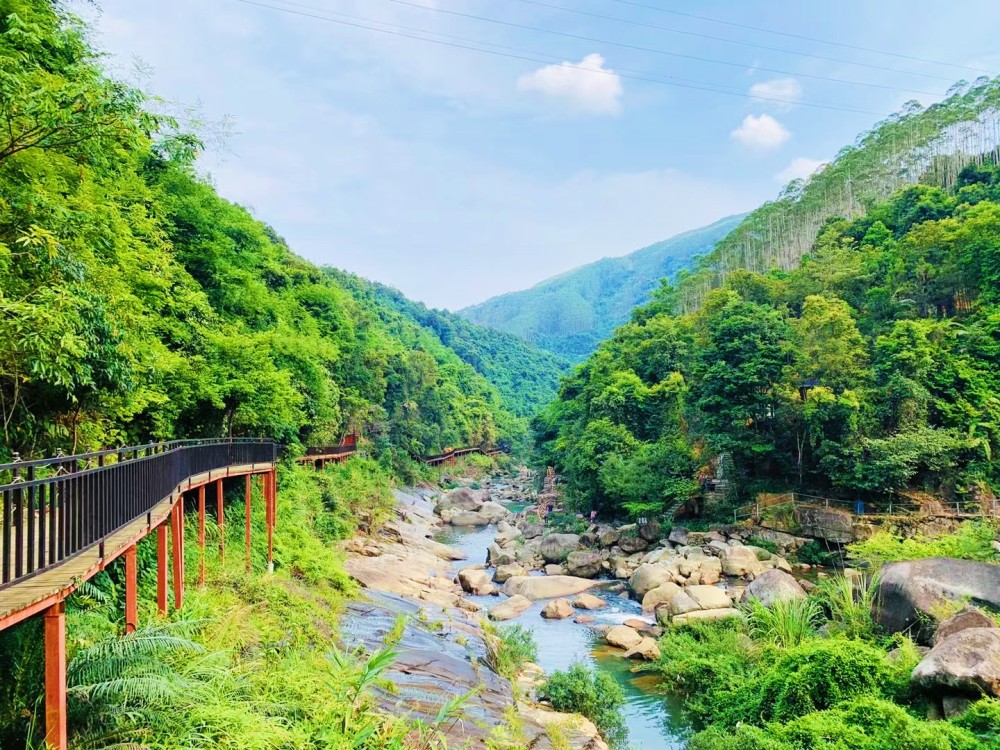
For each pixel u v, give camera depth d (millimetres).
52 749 5863
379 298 179625
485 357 187125
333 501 34969
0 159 8375
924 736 10312
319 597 19547
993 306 42875
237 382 20984
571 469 50469
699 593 25344
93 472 6809
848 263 56531
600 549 39281
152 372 14367
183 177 24562
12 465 5203
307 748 8211
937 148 82125
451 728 12281
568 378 74625
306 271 53188
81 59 11289
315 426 38156
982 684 11461
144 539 13883
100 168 12609
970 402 37844
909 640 14391
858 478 36094
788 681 13812
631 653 21984
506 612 26891
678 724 16984
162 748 7117
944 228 49312
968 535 20719
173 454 11086
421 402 81750
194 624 9539
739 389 39562
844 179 86500
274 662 11453
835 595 18828
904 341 39625
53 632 5930
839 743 11008
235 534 21000
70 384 10047
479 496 64500
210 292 25797
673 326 60719
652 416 50719
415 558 35531
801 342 40938
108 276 12023
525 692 17438
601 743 14812
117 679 7328
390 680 13414
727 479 42062
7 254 8797
